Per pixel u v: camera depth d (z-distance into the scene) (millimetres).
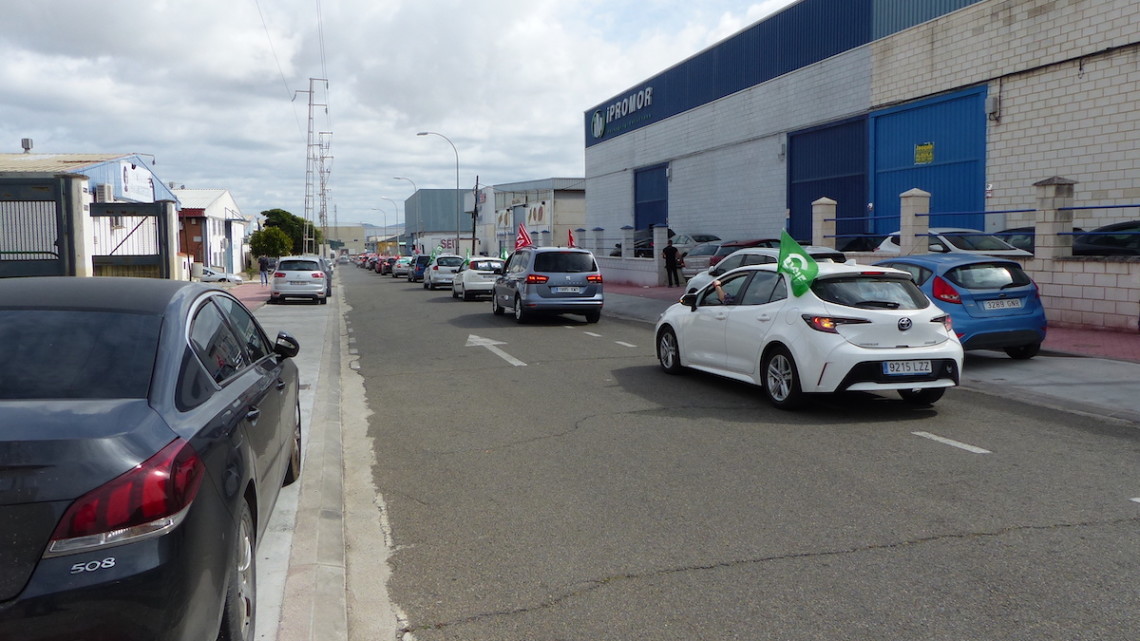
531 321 19875
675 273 29578
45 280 3938
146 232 15953
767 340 8695
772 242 26031
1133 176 17344
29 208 13047
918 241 18125
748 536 5016
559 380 10891
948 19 21641
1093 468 6371
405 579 4512
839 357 7914
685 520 5324
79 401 2982
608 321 20016
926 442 7238
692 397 9453
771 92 29688
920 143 22906
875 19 24359
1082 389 9477
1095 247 16719
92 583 2535
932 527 5105
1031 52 19391
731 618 3939
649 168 40625
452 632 3873
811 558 4648
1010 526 5098
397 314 22797
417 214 109750
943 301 10906
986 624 3818
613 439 7516
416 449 7375
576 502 5750
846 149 25969
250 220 76312
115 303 3652
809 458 6746
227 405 3633
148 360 3301
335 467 6688
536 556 4789
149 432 2863
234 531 3182
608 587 4328
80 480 2598
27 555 2525
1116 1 17375
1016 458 6676
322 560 4664
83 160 28109
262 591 4223
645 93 40406
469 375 11547
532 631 3859
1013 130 19984
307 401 9430
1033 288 11195
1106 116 17781
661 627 3863
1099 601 4039
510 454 7102
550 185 63219
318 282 28391
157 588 2615
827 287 8320
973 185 21188
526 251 19828
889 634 3738
